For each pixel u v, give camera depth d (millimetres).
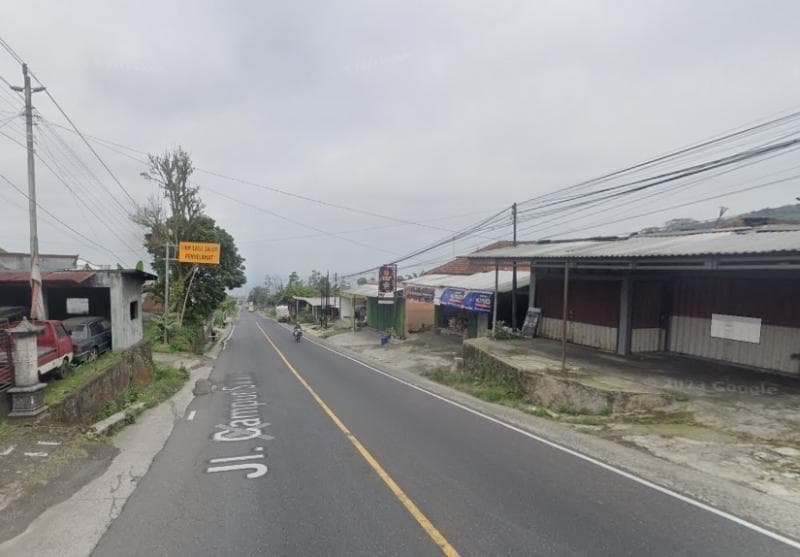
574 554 4523
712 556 4516
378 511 5547
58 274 17703
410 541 4801
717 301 14492
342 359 24906
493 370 15656
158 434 9570
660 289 16516
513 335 20641
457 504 5738
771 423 9227
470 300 23109
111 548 4766
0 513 5625
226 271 35719
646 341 16453
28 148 13891
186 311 33625
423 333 32281
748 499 5953
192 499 5996
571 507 5637
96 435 8922
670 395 10977
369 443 8539
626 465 7258
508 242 37156
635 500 5859
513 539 4828
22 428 8477
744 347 13641
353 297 45625
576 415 11367
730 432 9000
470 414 11117
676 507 5656
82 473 7031
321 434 9234
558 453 7875
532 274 21391
